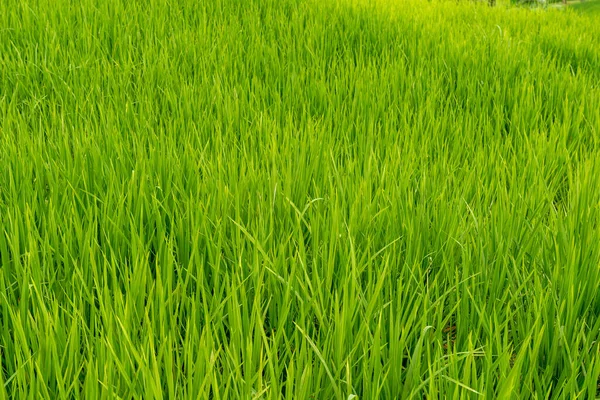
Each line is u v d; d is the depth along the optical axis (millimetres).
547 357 2279
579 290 2529
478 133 4500
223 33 6754
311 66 5980
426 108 4965
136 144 3799
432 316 2461
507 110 5461
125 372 1874
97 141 3881
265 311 2361
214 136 4195
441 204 3102
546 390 2152
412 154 3910
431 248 2961
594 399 1967
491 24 8742
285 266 2537
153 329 2211
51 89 5180
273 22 7270
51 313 2355
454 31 7824
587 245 2754
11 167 3492
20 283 2502
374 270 2809
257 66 5965
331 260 2547
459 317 2410
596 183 3494
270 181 3227
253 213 3051
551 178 4047
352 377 2152
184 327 2410
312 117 4891
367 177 3379
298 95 5199
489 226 3061
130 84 5289
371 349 2164
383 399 2088
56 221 2975
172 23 7016
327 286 2508
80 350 2322
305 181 3445
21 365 1914
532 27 8922
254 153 3857
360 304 2301
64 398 1800
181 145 3846
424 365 2182
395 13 8289
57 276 2639
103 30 6535
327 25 7391
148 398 1796
